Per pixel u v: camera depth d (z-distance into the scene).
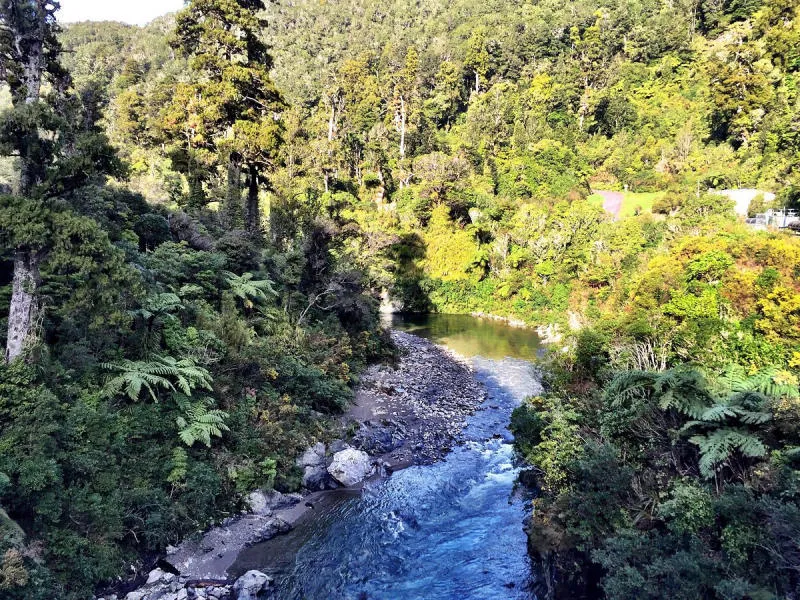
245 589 11.07
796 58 57.81
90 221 11.30
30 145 11.05
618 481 10.04
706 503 8.65
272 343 19.83
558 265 47.81
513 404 24.97
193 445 13.94
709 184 51.34
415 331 43.34
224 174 32.50
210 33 26.81
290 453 16.20
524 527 13.40
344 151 61.78
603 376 14.09
